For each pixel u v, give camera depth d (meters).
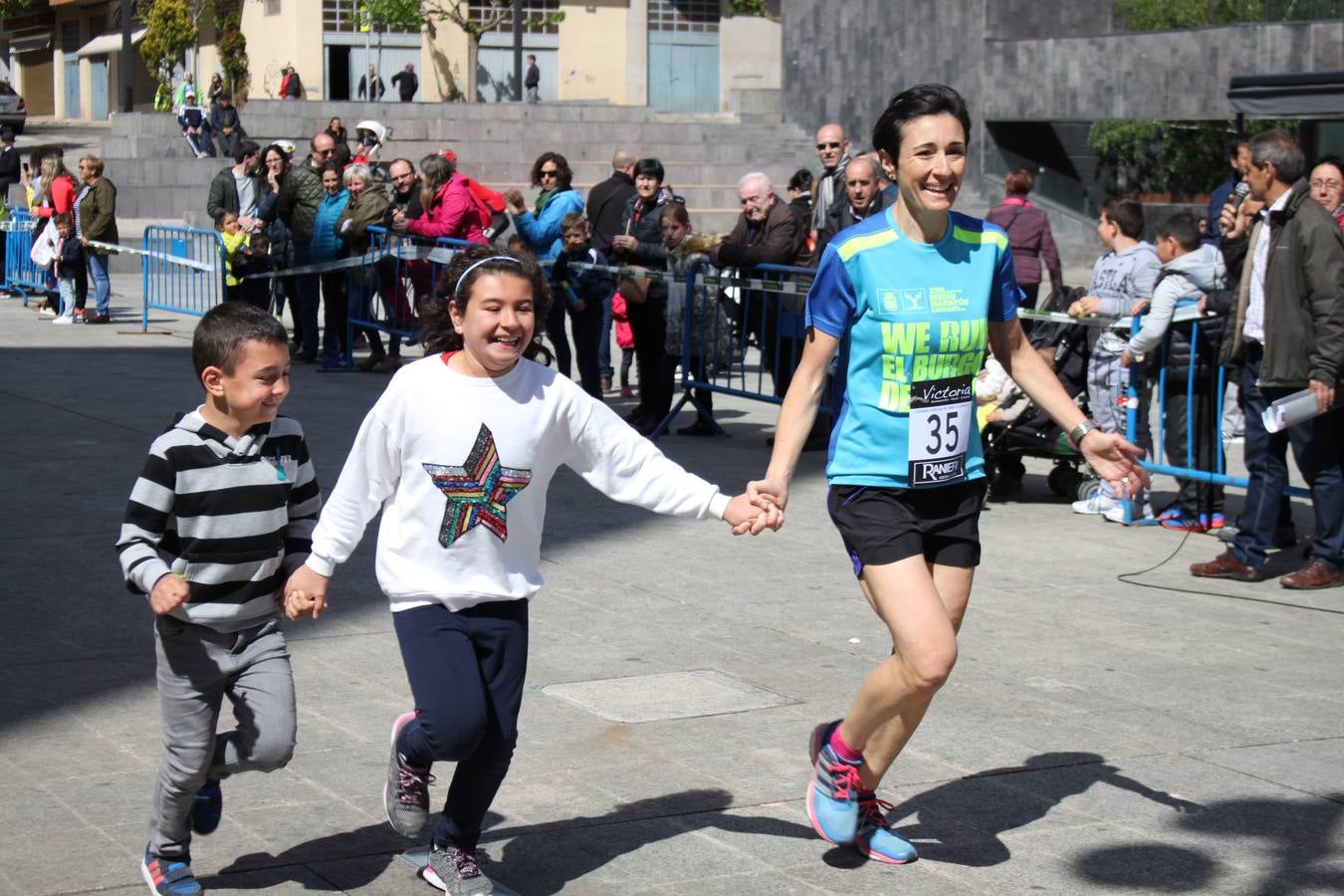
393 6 39.00
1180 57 26.14
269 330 3.57
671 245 11.07
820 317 3.92
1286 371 6.86
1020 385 4.16
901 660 3.80
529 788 4.58
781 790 4.59
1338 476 7.17
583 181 33.09
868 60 32.62
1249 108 16.17
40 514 8.02
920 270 3.87
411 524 3.64
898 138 3.80
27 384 12.43
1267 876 4.06
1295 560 7.86
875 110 32.56
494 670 3.72
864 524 3.88
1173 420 8.43
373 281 13.53
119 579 6.83
